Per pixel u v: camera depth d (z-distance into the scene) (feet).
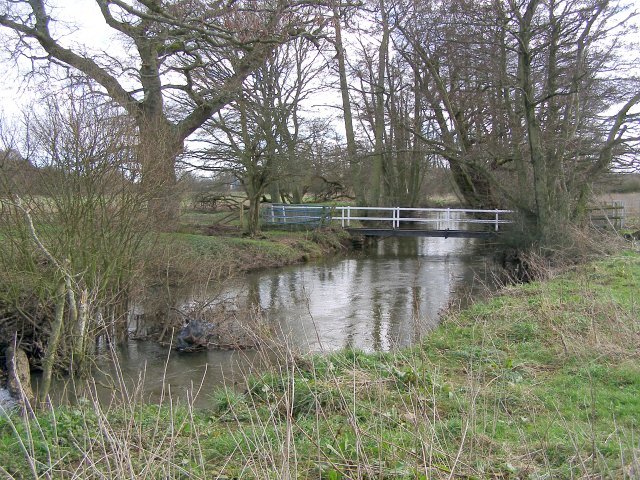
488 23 60.03
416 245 91.50
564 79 63.72
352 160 76.38
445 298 48.01
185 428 17.35
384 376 21.93
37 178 29.32
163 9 51.19
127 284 33.42
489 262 70.38
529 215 64.80
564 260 53.62
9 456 14.93
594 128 66.49
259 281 56.65
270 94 74.23
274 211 88.33
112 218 31.73
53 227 29.30
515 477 13.55
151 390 26.00
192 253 46.34
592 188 64.95
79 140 29.81
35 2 55.67
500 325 30.09
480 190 88.07
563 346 25.26
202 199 81.20
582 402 19.80
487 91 70.44
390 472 13.15
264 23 56.03
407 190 118.93
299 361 23.49
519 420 18.15
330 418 17.01
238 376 27.50
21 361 27.25
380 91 79.61
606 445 15.12
